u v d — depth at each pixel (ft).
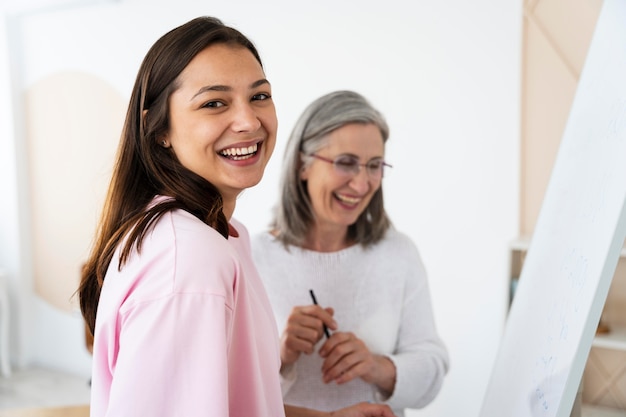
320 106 6.16
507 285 7.59
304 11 8.97
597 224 3.11
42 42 11.73
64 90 11.65
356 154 6.15
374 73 8.57
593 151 3.62
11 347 12.76
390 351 6.19
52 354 12.58
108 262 3.05
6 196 12.43
